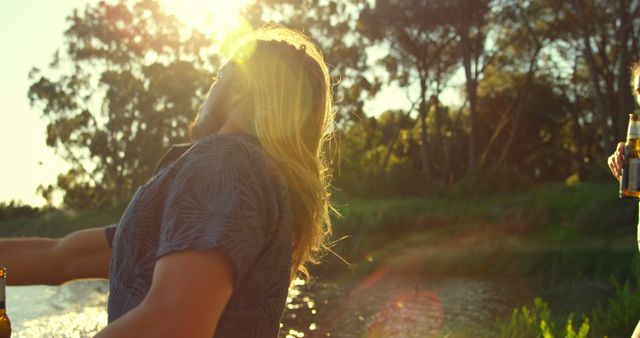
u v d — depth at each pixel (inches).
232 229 43.9
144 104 1985.7
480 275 875.4
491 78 2106.3
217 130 55.2
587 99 2049.7
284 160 51.4
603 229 1038.4
